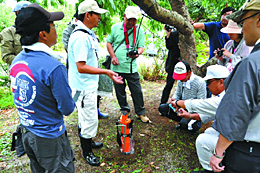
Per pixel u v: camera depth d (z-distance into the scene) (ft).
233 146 4.63
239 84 3.84
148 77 20.79
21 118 4.60
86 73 6.59
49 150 4.66
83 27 6.66
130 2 11.57
